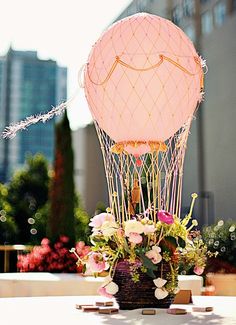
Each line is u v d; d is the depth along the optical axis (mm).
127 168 2156
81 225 8211
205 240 4918
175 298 2211
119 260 1987
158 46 1976
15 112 38906
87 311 1898
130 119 1997
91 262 2002
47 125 35844
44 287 3730
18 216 12336
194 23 8297
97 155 12133
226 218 7324
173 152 2199
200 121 7957
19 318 1722
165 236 1997
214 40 7895
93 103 2104
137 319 1722
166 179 2166
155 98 1965
